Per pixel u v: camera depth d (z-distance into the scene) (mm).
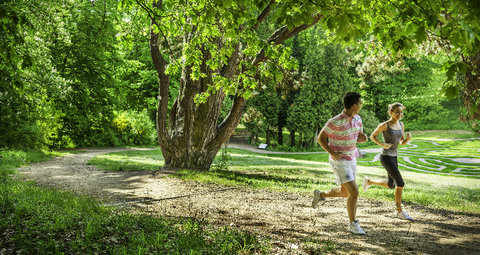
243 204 6426
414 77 48969
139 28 10891
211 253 3254
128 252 3145
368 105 49500
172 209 5758
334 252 3625
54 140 27500
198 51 6336
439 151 32094
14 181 8055
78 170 12688
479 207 7047
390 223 5270
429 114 49938
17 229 3545
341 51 40562
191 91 12625
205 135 12930
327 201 7043
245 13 3990
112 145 36000
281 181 10297
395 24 3963
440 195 8609
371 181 6211
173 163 12969
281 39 11961
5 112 12383
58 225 3750
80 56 25250
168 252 3213
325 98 41125
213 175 10727
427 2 2787
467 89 7277
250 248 3488
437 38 10078
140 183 9016
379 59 15953
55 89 14922
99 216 4387
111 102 29594
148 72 33438
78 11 25125
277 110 41812
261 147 42656
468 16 2430
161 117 12914
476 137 40344
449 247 4027
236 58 12273
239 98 12922
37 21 13516
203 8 4988
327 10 2857
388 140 5711
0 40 4812
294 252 3553
